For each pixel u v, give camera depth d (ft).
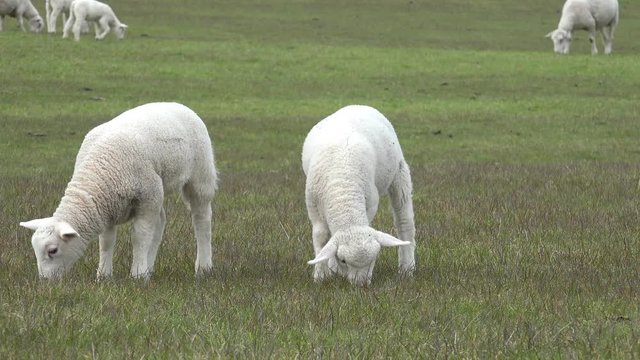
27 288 86.74
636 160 234.38
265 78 360.07
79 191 94.32
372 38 467.11
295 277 98.84
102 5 412.36
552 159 236.02
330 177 95.96
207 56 391.45
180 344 70.49
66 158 228.43
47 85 329.11
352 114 104.53
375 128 103.81
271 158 236.22
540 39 482.69
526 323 77.00
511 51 430.20
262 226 131.95
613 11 430.20
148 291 89.04
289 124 286.66
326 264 95.71
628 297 87.97
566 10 433.48
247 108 312.29
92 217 94.32
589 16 429.38
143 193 96.94
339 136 99.40
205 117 295.28
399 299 86.43
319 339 73.10
